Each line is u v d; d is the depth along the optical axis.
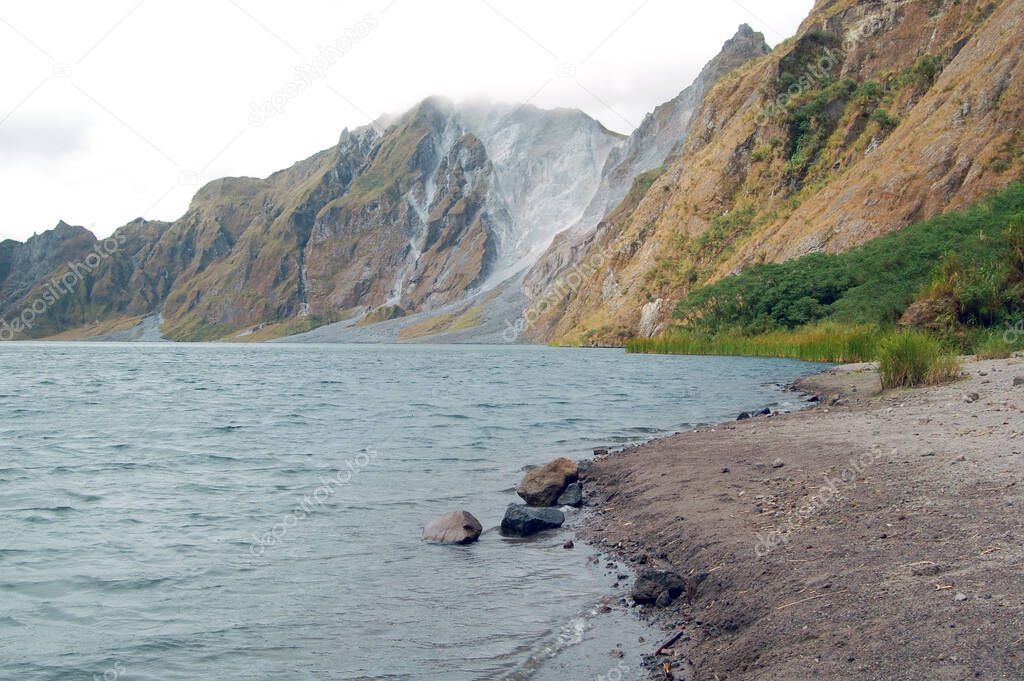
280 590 10.54
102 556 12.34
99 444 26.09
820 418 21.28
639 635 8.56
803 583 8.45
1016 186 73.56
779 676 6.67
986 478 11.03
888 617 7.06
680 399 36.00
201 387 57.22
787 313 87.44
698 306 106.00
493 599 9.97
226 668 8.15
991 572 7.49
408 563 11.68
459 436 25.61
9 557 12.30
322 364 102.50
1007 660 5.89
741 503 12.45
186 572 11.43
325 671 8.02
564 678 7.64
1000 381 22.42
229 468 20.91
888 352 26.67
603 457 19.25
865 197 96.00
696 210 150.12
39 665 8.28
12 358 132.50
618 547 11.91
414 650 8.48
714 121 175.75
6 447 25.44
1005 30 95.62
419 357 128.12
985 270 50.44
